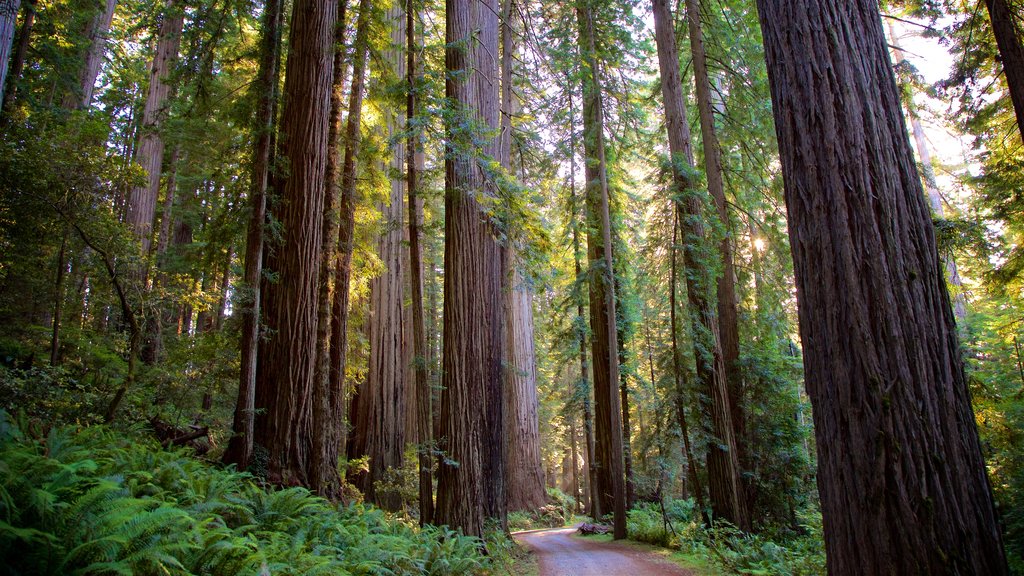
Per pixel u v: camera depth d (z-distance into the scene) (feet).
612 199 48.67
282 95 29.43
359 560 17.47
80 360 30.14
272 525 18.58
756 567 24.81
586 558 28.58
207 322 62.80
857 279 9.13
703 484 43.39
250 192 27.86
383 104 41.75
